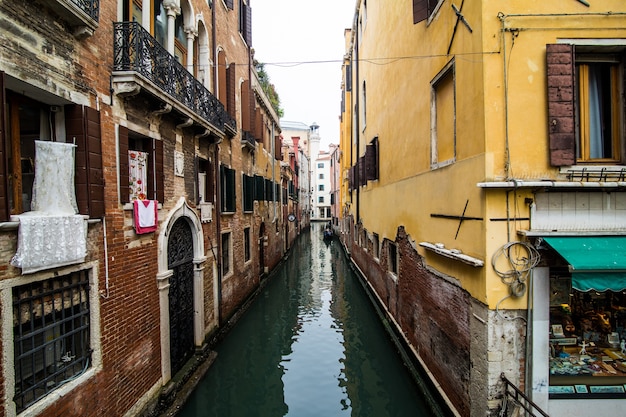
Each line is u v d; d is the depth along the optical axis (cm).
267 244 1684
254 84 1442
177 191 712
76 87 430
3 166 334
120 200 513
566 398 443
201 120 756
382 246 1122
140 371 557
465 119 492
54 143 403
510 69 436
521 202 436
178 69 658
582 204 438
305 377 804
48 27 386
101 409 459
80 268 430
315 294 1485
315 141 7406
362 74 1571
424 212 684
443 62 573
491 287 436
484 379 445
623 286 409
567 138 429
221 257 980
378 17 1123
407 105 795
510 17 438
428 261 664
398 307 906
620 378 454
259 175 1559
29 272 358
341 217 3044
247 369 841
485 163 435
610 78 463
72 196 426
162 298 632
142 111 580
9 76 342
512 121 435
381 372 813
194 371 751
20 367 358
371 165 1210
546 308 438
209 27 912
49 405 376
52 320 397
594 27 438
